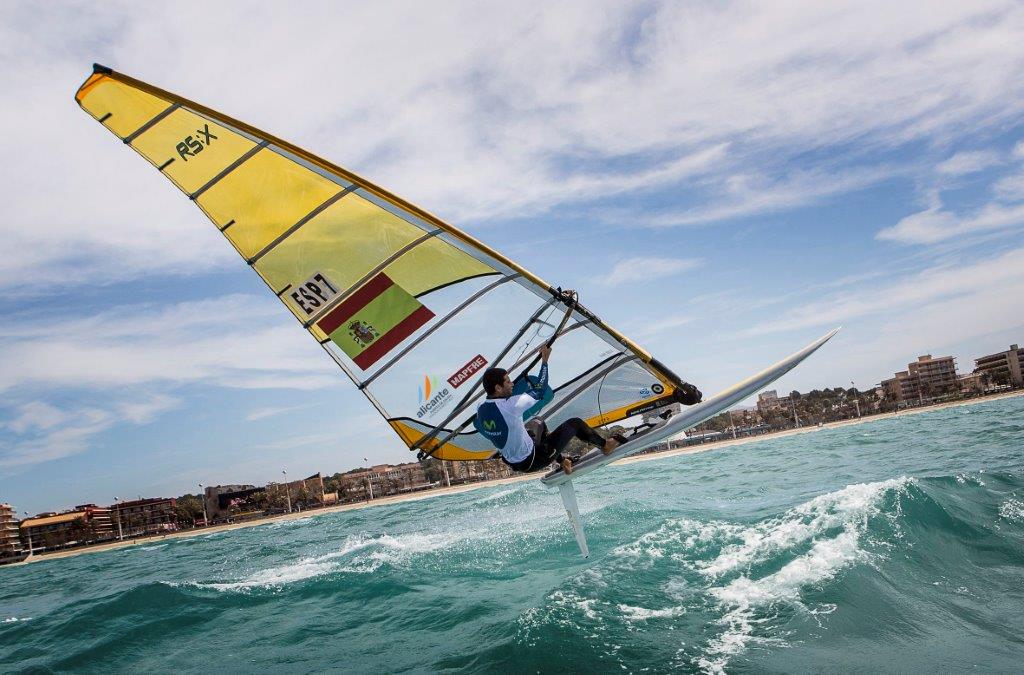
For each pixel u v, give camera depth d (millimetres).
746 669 5750
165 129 6285
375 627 8852
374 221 6605
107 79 6055
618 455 6812
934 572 7469
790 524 9820
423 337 7012
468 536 15625
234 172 6434
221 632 9547
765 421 175250
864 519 9086
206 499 172500
